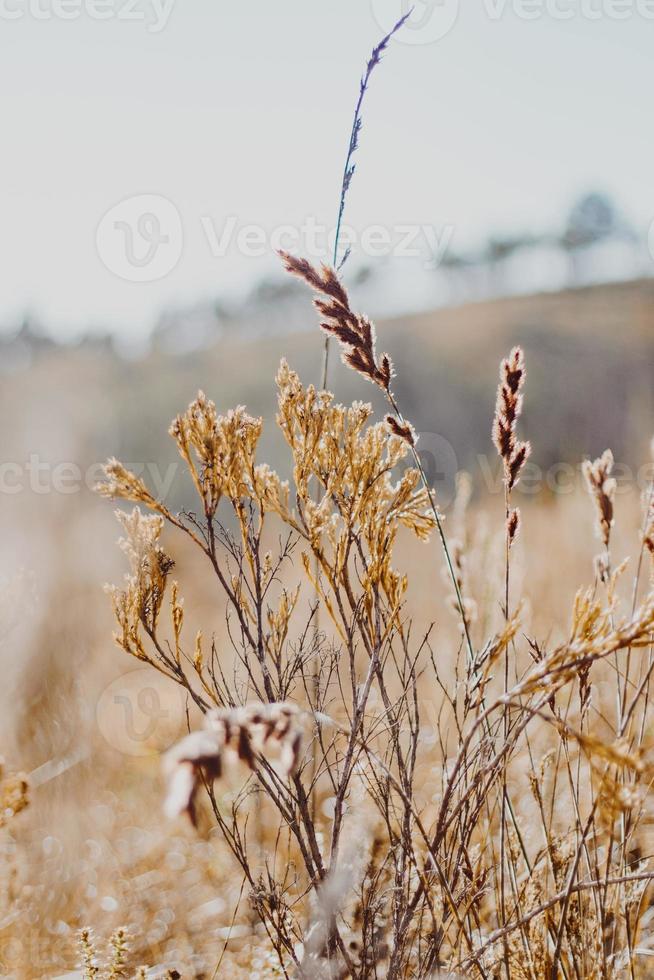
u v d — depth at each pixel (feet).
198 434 5.35
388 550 5.51
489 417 98.07
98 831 9.76
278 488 5.54
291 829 5.19
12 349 164.55
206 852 9.30
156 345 169.89
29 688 11.53
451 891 5.15
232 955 7.29
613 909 5.02
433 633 11.69
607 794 3.96
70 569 14.64
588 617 4.46
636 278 163.02
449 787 4.78
